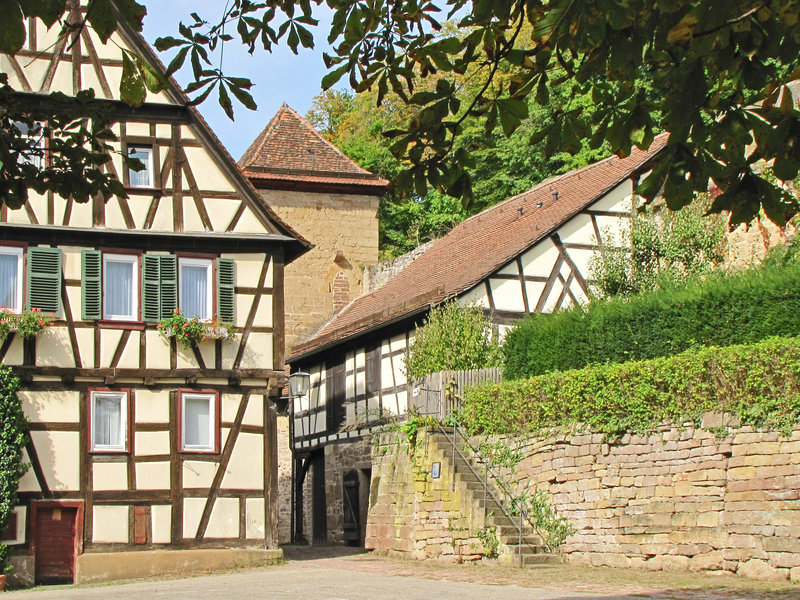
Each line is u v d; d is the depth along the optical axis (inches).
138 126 802.8
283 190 1413.6
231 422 791.7
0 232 761.0
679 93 204.7
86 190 291.4
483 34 239.9
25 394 747.4
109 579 741.9
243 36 253.6
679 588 519.5
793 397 536.1
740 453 562.9
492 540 693.9
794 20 195.8
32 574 728.3
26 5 214.4
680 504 594.9
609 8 196.5
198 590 609.3
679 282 788.6
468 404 781.3
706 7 190.7
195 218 804.0
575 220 901.8
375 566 741.9
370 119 1813.5
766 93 221.5
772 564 537.6
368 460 949.2
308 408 1141.1
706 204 871.1
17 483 732.0
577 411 668.1
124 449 762.8
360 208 1440.7
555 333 748.0
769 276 624.7
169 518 764.6
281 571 733.9
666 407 609.0
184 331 778.2
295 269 1405.0
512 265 882.8
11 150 294.8
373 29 248.2
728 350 574.6
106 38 232.8
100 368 765.3
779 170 223.3
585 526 658.8
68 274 771.4
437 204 1721.2
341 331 1059.9
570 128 240.7
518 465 720.3
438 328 833.5
